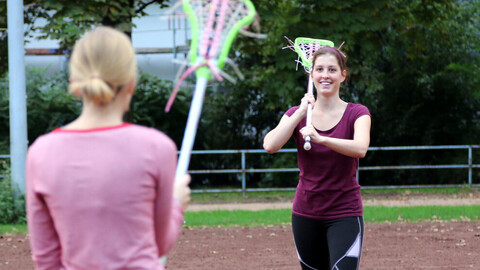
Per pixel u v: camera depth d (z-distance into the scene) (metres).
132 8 14.41
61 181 2.41
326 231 4.92
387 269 7.91
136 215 2.41
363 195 17.61
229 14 2.97
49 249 2.52
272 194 18.59
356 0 16.06
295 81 17.69
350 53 17.36
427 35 20.23
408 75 20.84
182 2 3.01
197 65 2.83
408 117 20.78
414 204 15.05
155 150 2.45
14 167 12.80
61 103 20.44
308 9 16.52
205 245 9.73
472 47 20.66
